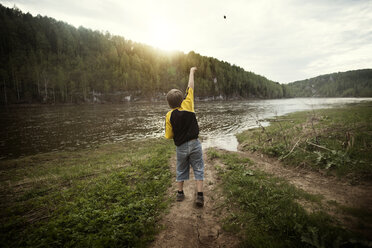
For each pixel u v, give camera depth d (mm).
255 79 164750
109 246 2225
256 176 4133
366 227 2100
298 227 2096
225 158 6074
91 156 9102
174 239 2377
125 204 3307
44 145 11742
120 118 25719
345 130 6766
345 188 3258
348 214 2428
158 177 4645
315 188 3389
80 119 24703
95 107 53281
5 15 122062
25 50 107750
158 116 28266
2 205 3912
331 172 3959
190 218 2814
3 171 7184
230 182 3912
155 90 115188
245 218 2578
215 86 123812
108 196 3645
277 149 6027
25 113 34000
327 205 2711
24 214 3369
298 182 3729
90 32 161250
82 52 137375
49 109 45031
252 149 7414
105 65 121125
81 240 2357
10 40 104750
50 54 109438
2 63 85688
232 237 2283
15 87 74375
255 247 1996
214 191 3664
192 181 4273
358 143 5184
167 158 6629
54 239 2459
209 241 2277
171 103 2836
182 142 2824
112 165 6488
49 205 3635
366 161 3926
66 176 5602
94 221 2734
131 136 14062
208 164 5637
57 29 138000
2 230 2830
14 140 13094
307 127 9164
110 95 96562
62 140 13016
